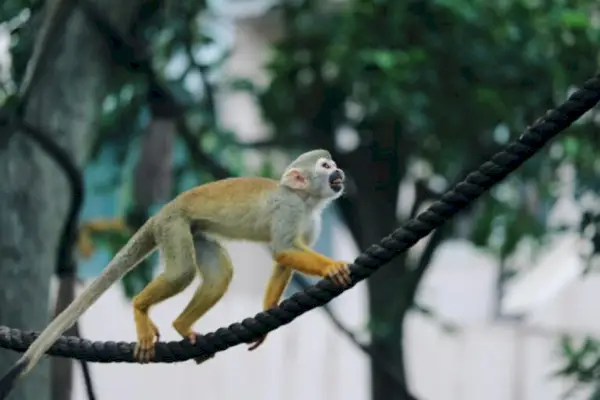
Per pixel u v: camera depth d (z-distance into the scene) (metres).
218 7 19.31
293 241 8.37
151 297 8.33
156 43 14.88
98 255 19.05
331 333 19.70
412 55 14.48
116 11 12.92
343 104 16.03
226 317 18.56
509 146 7.07
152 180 13.54
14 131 11.93
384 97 14.45
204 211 8.52
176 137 16.14
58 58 12.66
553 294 19.45
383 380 15.46
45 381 12.40
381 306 15.62
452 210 7.32
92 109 12.95
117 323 18.06
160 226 8.51
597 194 15.37
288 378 19.62
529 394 19.31
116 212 20.97
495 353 19.64
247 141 16.98
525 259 20.39
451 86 14.87
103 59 12.99
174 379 18.95
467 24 14.76
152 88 13.41
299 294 7.93
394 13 14.68
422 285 18.62
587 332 19.22
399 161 15.74
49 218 12.52
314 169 8.58
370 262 7.68
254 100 16.77
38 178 12.43
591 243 14.48
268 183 8.61
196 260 8.56
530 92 15.04
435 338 19.91
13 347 8.61
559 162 15.84
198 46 15.82
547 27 15.13
